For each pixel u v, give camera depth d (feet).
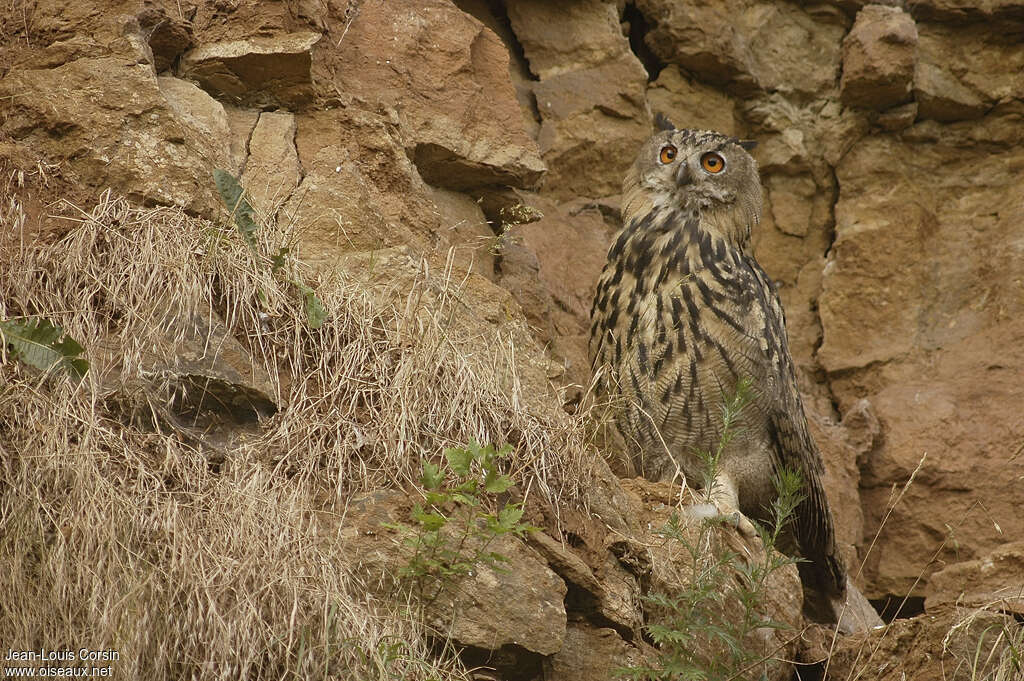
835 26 56.75
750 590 29.22
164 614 22.97
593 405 33.58
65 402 24.97
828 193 56.39
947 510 48.24
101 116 31.71
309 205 34.50
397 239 35.58
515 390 30.32
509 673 26.91
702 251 39.06
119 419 26.08
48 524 23.61
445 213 41.42
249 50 36.22
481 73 43.34
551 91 52.26
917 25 56.08
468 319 33.37
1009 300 51.93
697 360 37.40
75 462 23.98
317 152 36.50
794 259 56.03
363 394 28.76
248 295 29.09
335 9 40.52
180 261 28.48
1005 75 55.16
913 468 48.73
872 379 52.49
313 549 24.76
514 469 28.94
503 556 25.67
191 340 27.55
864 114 55.83
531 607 26.58
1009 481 47.93
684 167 40.40
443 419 28.86
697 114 55.62
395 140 38.60
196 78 36.29
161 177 31.19
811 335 54.70
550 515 28.81
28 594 22.84
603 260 48.98
